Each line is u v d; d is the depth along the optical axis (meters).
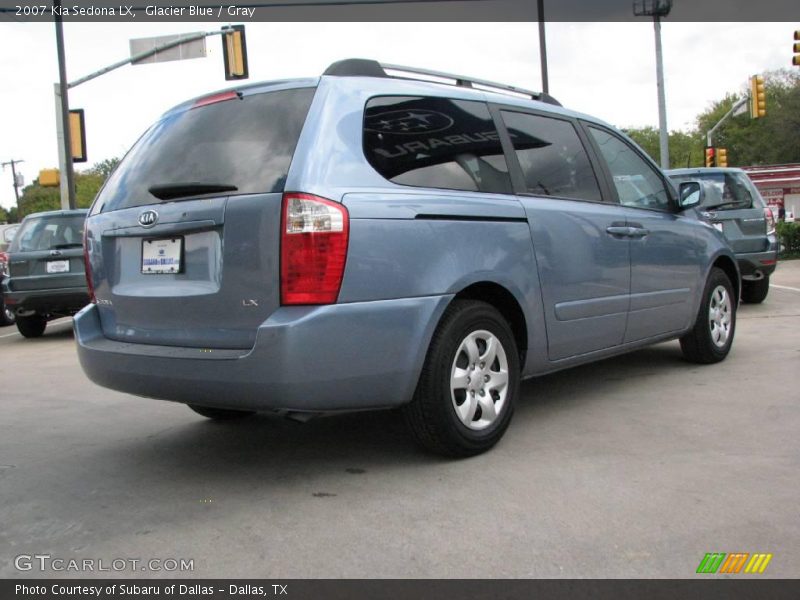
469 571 2.58
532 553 2.69
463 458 3.73
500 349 3.81
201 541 2.90
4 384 6.46
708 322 5.68
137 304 3.59
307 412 3.23
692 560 2.61
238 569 2.66
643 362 6.04
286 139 3.27
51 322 12.77
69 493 3.49
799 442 3.83
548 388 5.25
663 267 5.12
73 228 9.60
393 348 3.29
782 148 51.03
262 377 3.07
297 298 3.09
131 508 3.28
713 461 3.58
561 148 4.54
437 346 3.48
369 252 3.20
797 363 5.75
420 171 3.56
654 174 5.39
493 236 3.77
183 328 3.41
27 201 66.69
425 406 3.50
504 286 3.81
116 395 5.73
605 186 4.77
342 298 3.13
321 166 3.19
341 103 3.39
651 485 3.29
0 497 3.46
